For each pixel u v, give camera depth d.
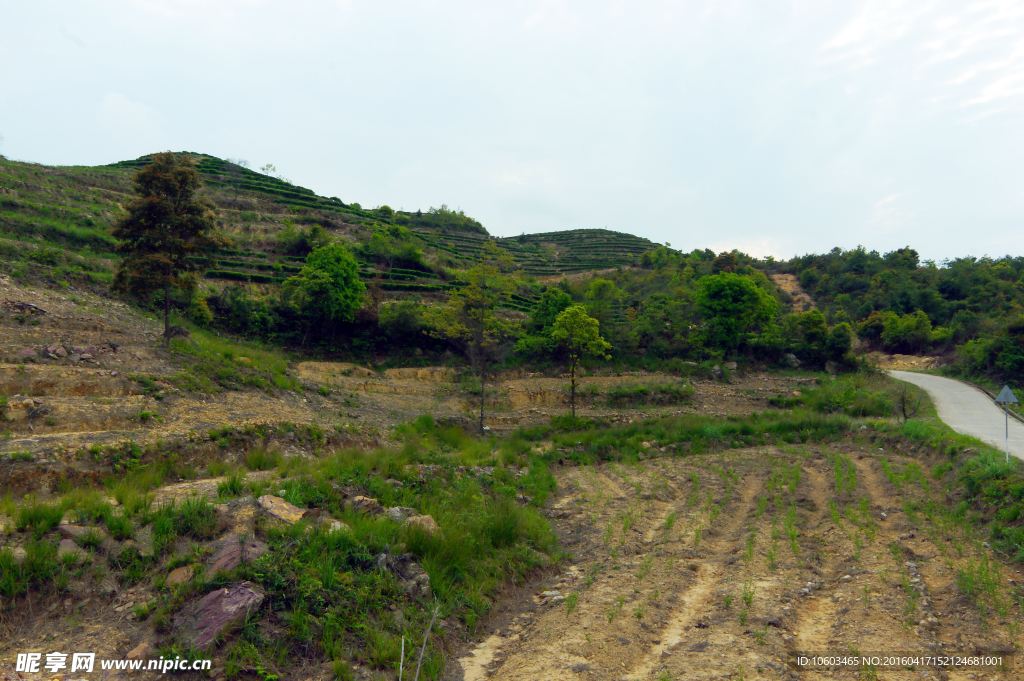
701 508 14.31
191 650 5.66
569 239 131.62
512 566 9.82
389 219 85.38
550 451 20.75
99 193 43.94
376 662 6.32
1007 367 39.53
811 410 30.81
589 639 7.37
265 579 6.76
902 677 6.13
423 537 9.09
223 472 12.07
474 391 30.23
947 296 78.19
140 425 13.30
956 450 16.62
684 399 32.66
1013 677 6.07
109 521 7.37
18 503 8.74
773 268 112.88
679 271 77.69
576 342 27.16
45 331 17.89
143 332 20.98
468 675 6.61
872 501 14.27
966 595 8.12
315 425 17.03
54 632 5.75
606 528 12.70
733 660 6.56
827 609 8.21
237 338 29.34
